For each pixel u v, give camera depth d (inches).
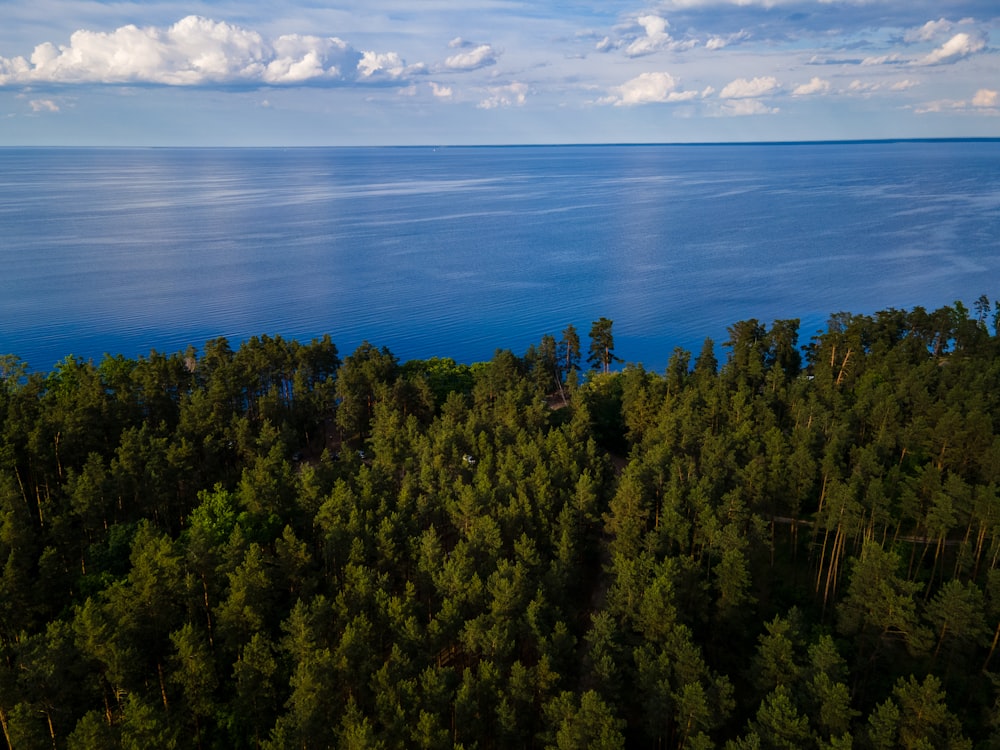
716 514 2694.4
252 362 4539.9
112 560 2610.7
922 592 2704.2
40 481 3230.8
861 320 5157.5
